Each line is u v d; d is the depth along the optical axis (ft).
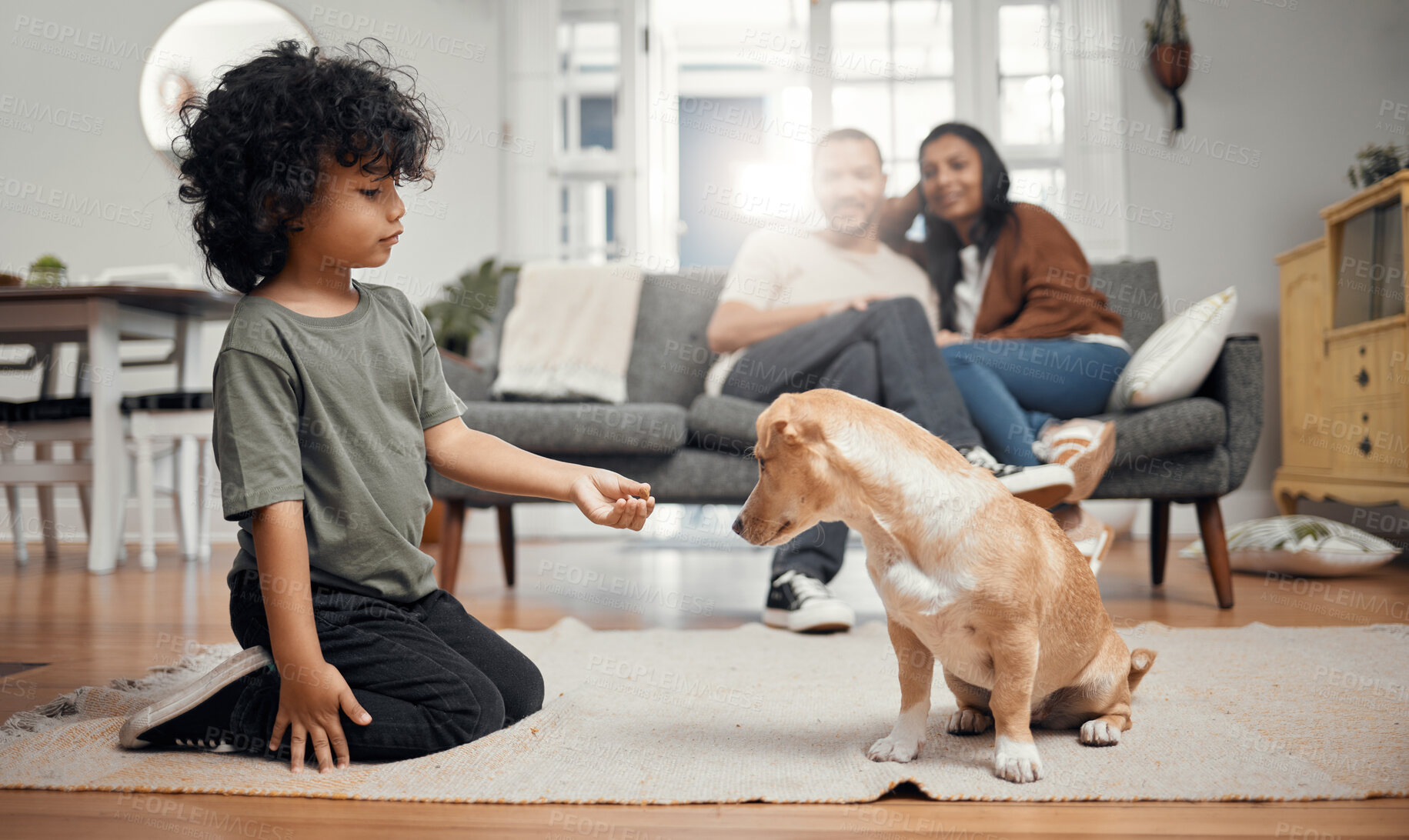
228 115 3.13
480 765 3.04
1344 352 9.80
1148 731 3.39
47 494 11.02
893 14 13.61
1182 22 12.48
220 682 3.11
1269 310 12.39
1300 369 10.88
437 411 3.77
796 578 6.11
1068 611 3.05
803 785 2.82
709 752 3.20
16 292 9.20
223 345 3.12
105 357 9.44
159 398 9.97
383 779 2.92
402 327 3.58
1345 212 9.71
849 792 2.74
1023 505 3.05
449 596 3.81
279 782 2.90
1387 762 3.02
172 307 10.36
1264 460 12.19
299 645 3.00
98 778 2.95
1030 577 2.83
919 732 3.10
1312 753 3.12
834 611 5.77
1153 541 7.97
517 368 8.48
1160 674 4.41
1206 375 6.88
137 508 13.10
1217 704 3.82
